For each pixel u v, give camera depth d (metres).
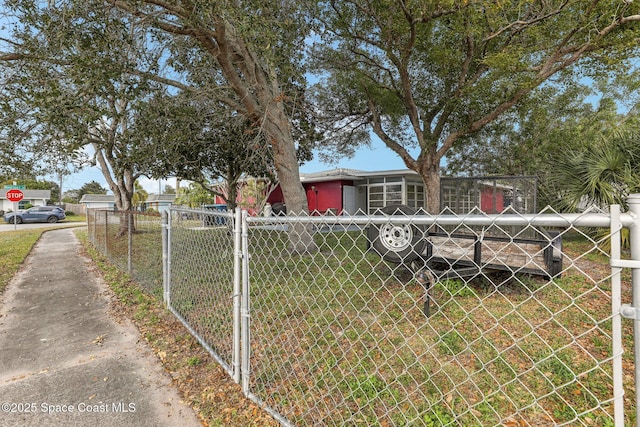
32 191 34.94
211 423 2.08
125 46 4.81
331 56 9.08
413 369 2.53
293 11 5.96
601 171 6.59
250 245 3.39
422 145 9.27
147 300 4.46
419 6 6.26
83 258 8.15
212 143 8.66
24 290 5.20
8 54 4.78
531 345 2.83
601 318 3.31
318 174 17.17
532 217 1.15
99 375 2.65
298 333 3.17
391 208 3.62
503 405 2.12
